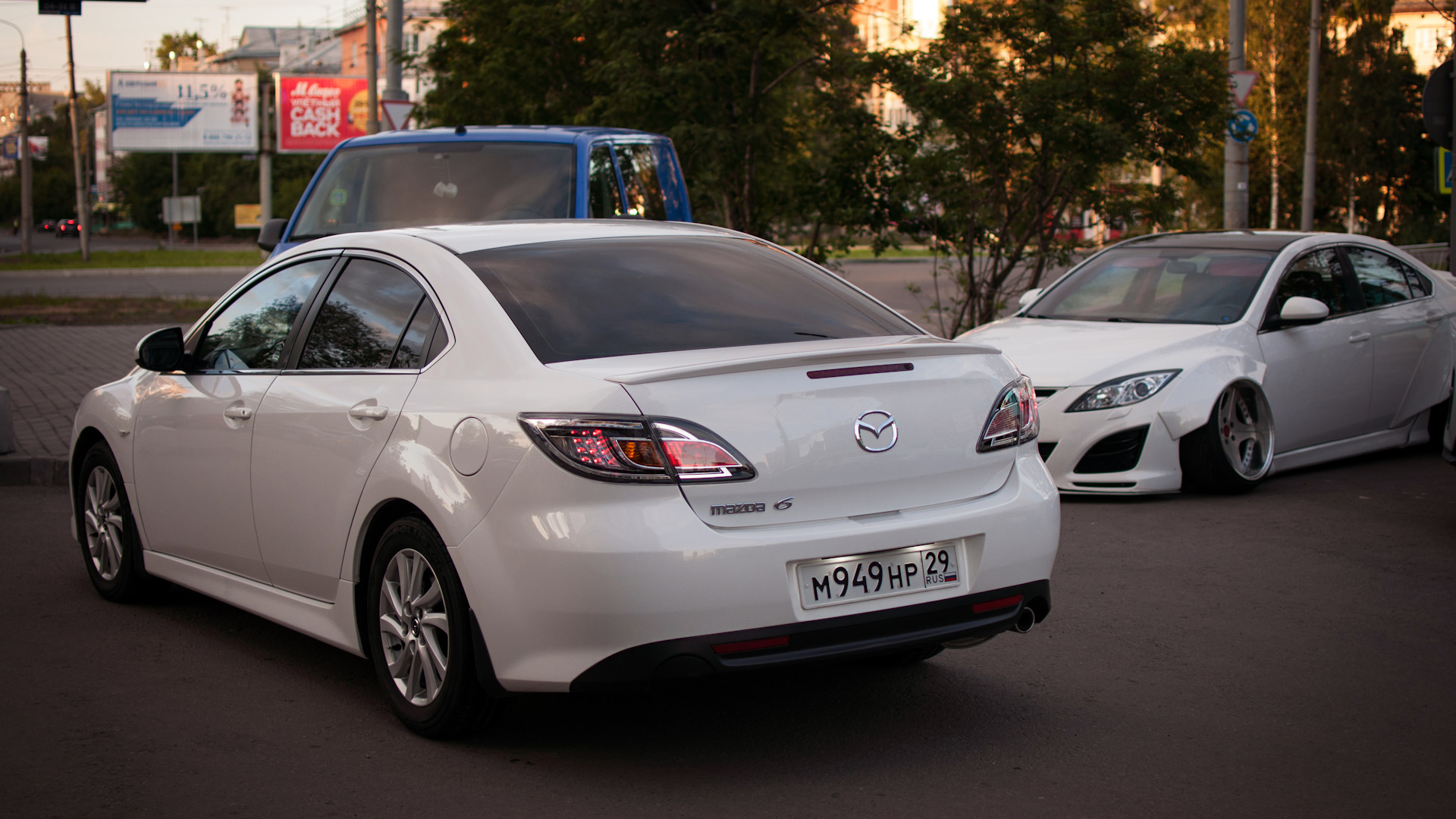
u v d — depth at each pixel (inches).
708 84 574.2
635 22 600.7
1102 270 375.9
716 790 147.6
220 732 167.3
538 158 392.5
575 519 140.3
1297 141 1753.2
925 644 153.2
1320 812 140.8
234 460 192.4
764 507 144.4
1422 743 161.8
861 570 148.1
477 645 151.3
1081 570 251.1
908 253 1955.0
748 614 141.1
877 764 155.6
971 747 161.0
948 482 157.0
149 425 215.0
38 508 315.3
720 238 196.9
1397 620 217.5
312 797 145.7
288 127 2333.9
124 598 231.0
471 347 160.2
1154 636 208.8
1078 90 506.9
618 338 159.5
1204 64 507.8
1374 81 1785.2
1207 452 313.0
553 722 170.6
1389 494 322.0
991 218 551.8
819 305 179.9
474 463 149.7
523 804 143.7
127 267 1624.0
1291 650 201.3
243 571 196.5
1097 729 167.3
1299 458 342.3
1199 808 141.9
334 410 172.9
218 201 3863.2
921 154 556.7
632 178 424.2
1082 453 311.7
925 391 156.6
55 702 179.0
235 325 205.3
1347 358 349.7
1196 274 356.8
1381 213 1893.5
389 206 390.0
